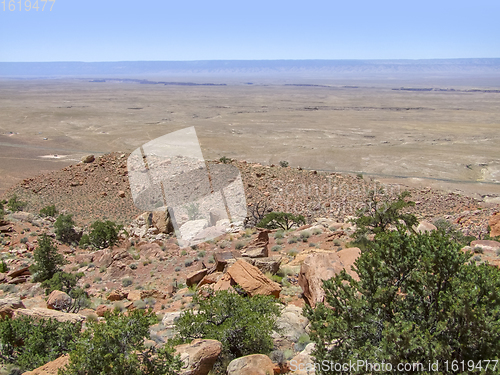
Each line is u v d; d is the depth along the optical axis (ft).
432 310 18.56
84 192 146.82
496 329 16.30
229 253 49.70
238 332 25.54
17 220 98.63
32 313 35.58
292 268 45.42
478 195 192.95
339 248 54.19
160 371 19.38
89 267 61.72
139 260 60.18
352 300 20.01
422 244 19.81
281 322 29.50
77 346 19.99
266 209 112.37
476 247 48.62
